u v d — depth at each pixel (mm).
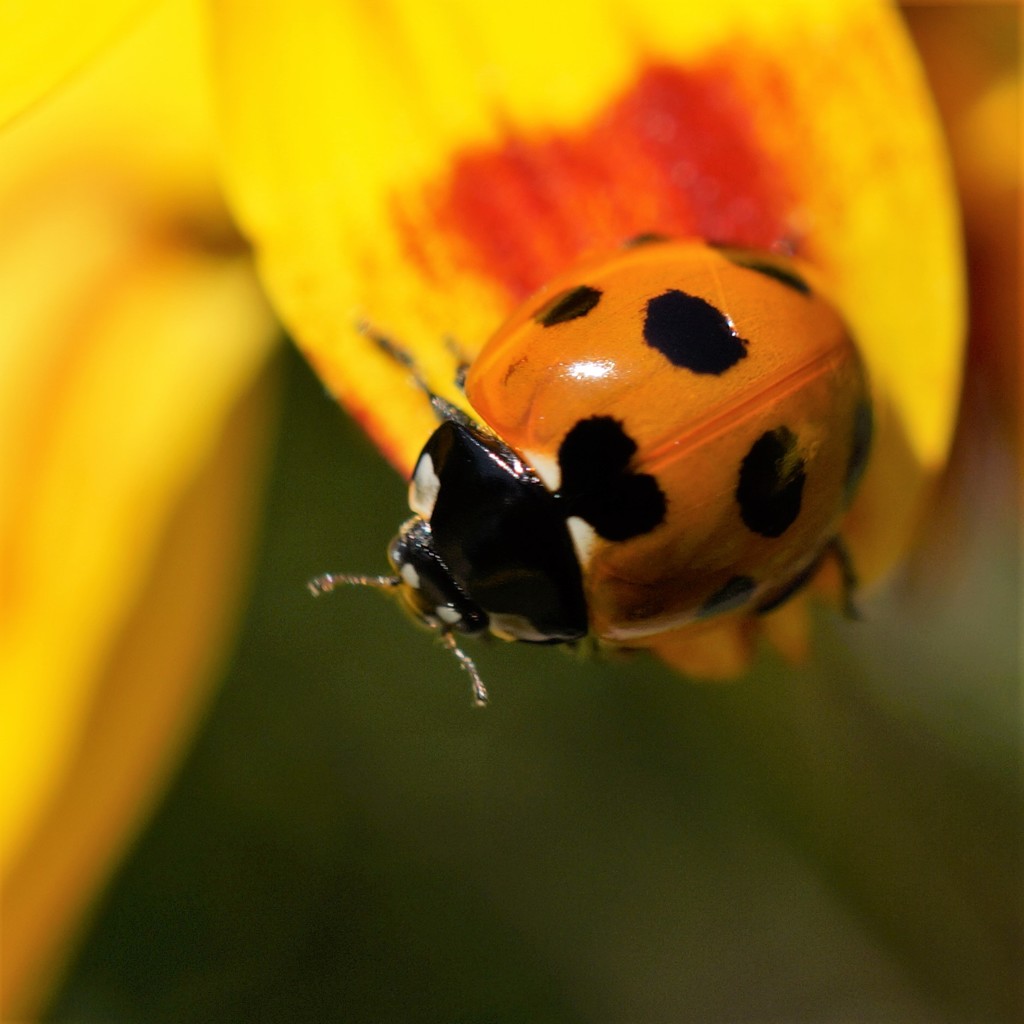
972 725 107
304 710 102
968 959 99
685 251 66
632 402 65
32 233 74
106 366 73
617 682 103
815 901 106
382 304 65
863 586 67
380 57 65
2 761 70
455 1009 105
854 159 66
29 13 63
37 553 71
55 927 70
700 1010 109
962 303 65
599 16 66
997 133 72
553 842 106
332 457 87
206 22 65
